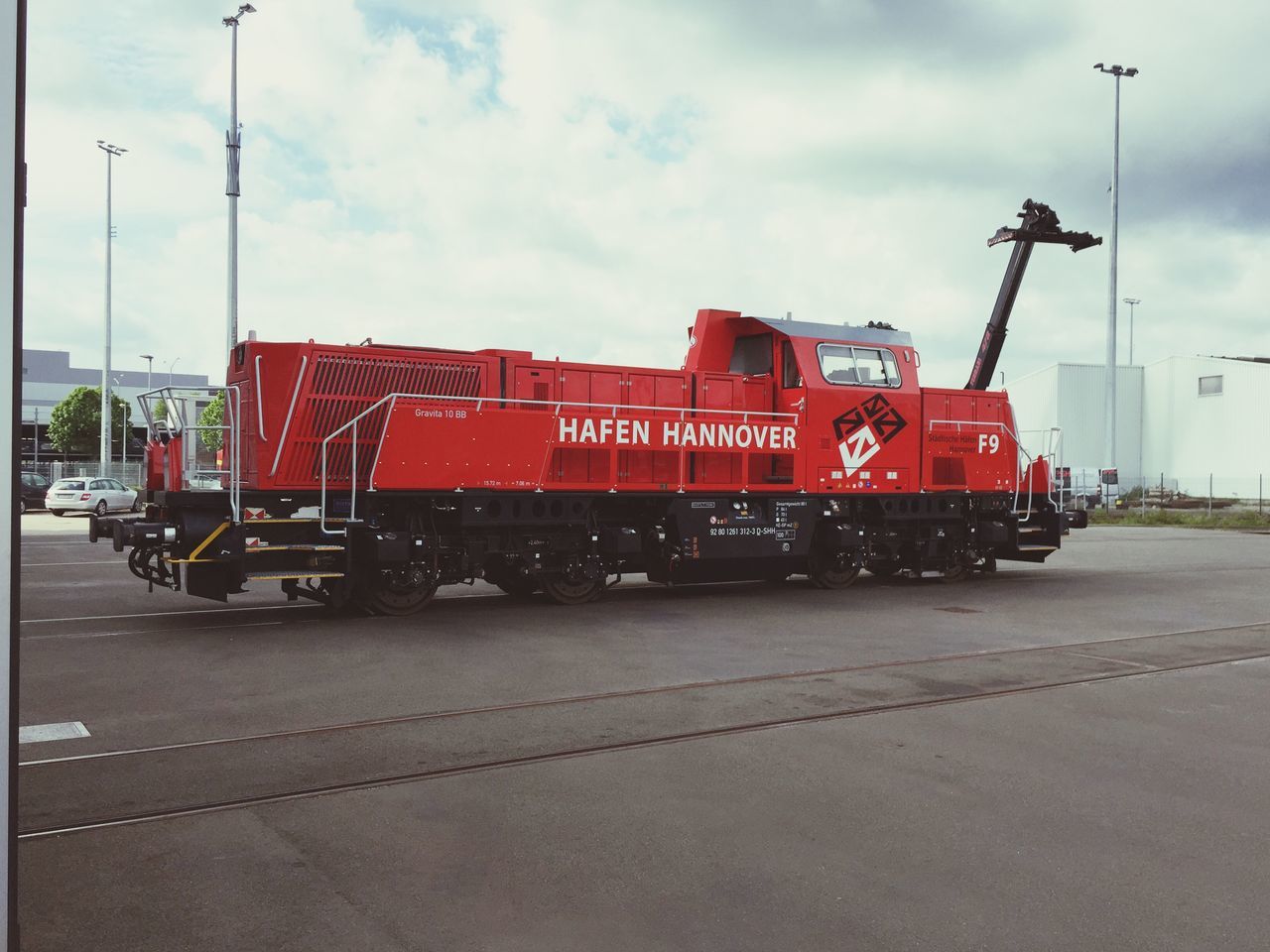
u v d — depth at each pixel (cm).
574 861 430
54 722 650
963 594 1413
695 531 1320
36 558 1786
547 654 909
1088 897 398
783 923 373
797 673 830
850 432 1434
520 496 1193
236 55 2981
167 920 370
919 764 574
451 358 1186
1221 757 594
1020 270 1642
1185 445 5019
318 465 1108
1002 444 1598
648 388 1328
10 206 210
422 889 401
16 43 213
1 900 216
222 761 568
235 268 2997
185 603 1220
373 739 616
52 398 12519
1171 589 1489
